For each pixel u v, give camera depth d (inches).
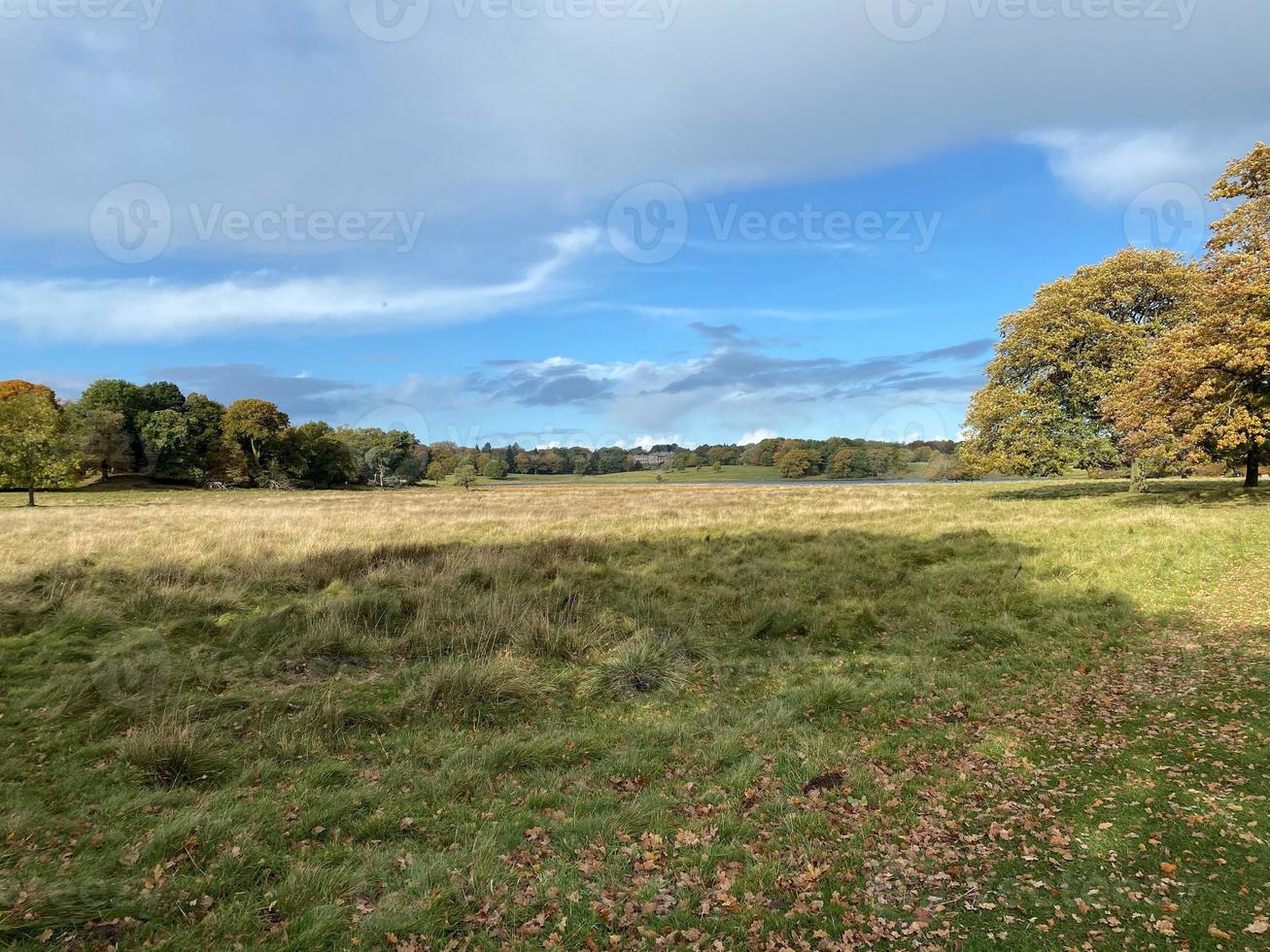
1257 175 727.1
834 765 209.6
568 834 173.8
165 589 399.5
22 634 322.7
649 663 301.0
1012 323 1107.3
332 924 138.4
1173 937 122.9
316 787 197.2
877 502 1047.6
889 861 157.9
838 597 418.6
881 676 295.9
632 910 144.0
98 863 156.4
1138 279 999.0
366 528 745.0
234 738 225.8
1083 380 1002.1
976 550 555.8
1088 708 243.0
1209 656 281.7
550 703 270.2
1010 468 1053.2
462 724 247.3
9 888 142.8
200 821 174.1
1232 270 707.4
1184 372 717.9
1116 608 362.3
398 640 332.2
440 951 132.6
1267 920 123.9
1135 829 159.9
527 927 139.3
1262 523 559.5
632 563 536.4
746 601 409.4
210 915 140.5
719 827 176.7
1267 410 693.3
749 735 236.7
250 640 324.2
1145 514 666.8
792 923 138.1
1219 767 184.9
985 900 140.4
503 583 442.3
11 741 218.2
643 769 213.0
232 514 958.4
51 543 587.2
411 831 177.5
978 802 182.5
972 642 335.6
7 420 1493.6
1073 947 123.6
